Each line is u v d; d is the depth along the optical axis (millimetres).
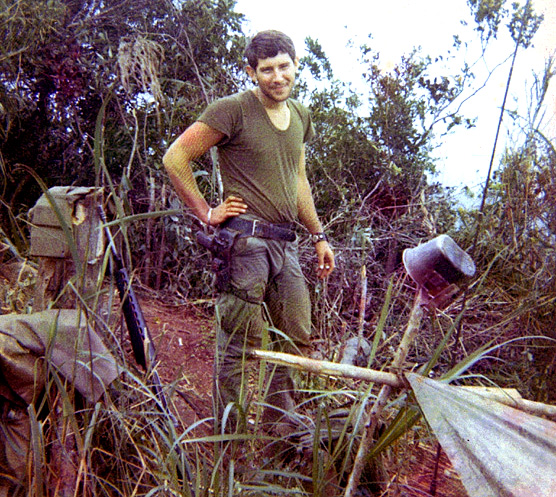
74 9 4574
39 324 1740
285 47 2244
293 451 2225
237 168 2344
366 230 3816
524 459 1246
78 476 1614
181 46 4359
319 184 4273
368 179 4398
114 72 4289
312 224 2734
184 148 2301
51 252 1960
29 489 1576
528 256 2895
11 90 4027
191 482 1794
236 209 2311
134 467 1894
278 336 2455
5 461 1635
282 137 2359
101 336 1979
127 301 2088
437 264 1373
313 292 3604
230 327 2371
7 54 3912
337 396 2664
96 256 2035
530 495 1154
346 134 4301
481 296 3184
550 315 2631
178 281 4016
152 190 3988
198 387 2922
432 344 3115
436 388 1433
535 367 2611
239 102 2293
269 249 2355
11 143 4312
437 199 4090
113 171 4492
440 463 2223
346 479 2055
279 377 2426
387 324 3479
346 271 3697
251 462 2162
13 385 1647
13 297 2357
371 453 1633
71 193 1955
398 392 2582
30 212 2008
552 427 1368
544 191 2896
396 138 4262
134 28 4480
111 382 1827
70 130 4500
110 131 4344
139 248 4176
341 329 3295
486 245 3082
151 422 1809
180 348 3322
